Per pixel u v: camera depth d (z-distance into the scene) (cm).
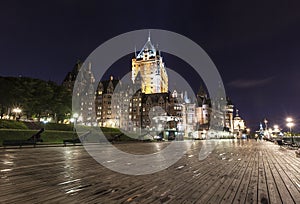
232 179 971
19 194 711
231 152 2536
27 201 641
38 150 2522
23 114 5934
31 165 1348
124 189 788
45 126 5028
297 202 648
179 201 655
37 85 5641
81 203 630
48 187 804
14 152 2244
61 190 765
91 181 914
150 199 673
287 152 2561
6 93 5009
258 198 685
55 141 4356
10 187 799
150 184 868
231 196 707
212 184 873
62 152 2291
